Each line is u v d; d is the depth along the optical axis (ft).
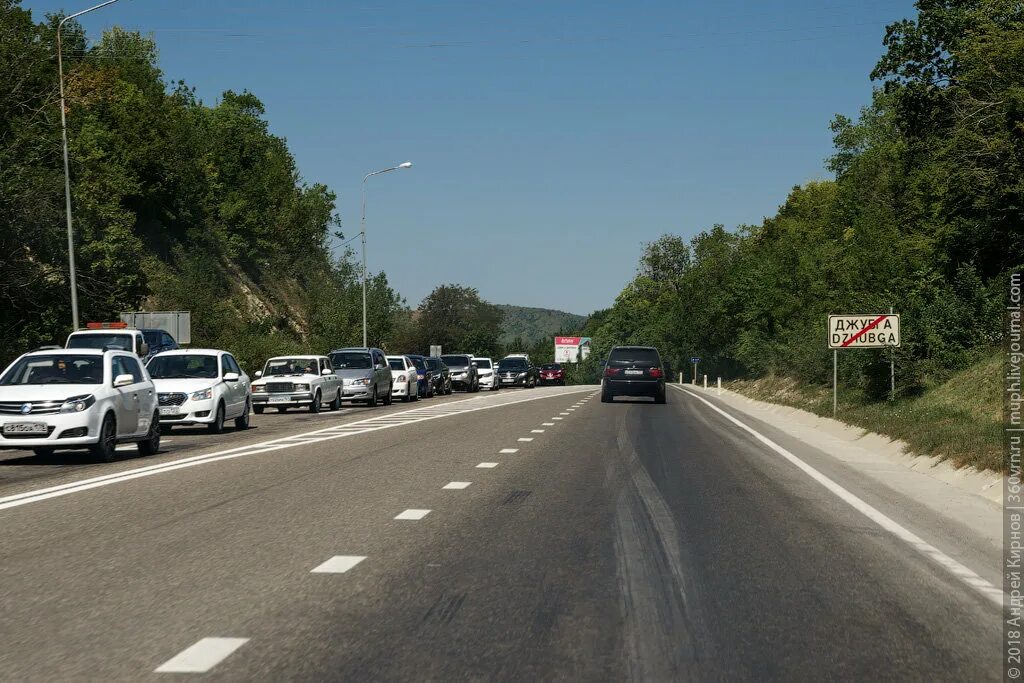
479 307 503.61
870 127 286.05
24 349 134.21
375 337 250.78
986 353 87.20
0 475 50.88
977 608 23.08
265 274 281.95
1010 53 117.70
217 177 292.81
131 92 247.09
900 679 17.90
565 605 23.12
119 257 169.58
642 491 43.21
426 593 24.25
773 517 36.37
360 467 52.70
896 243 132.26
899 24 150.20
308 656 19.06
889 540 31.91
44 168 145.18
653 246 465.47
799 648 19.75
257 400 114.83
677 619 21.91
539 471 50.90
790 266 195.52
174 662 18.66
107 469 53.42
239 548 30.04
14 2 147.43
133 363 63.57
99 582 25.52
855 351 102.53
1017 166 113.09
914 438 61.57
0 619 21.89
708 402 144.46
